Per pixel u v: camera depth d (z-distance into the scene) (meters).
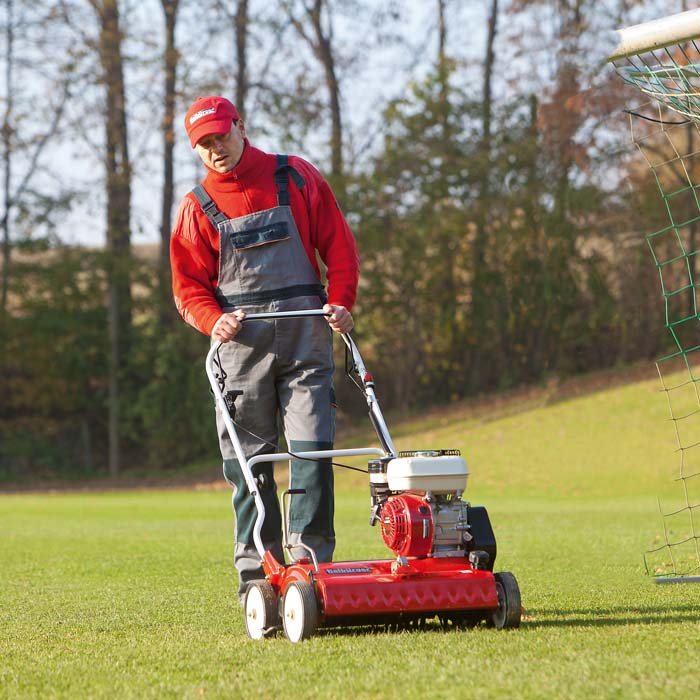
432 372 93.25
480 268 91.31
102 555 26.80
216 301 15.42
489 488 59.94
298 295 15.27
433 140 92.19
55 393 91.69
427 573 12.67
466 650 11.22
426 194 91.44
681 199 85.62
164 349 90.12
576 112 84.25
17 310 92.62
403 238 91.06
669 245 86.38
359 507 47.81
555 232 88.00
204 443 90.88
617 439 66.94
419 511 12.48
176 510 50.72
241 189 15.16
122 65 93.19
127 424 92.06
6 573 22.98
